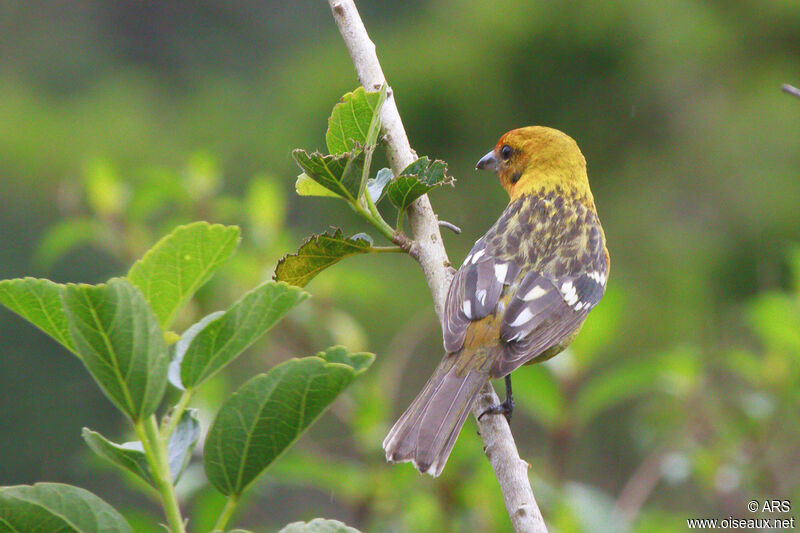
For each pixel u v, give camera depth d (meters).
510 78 23.28
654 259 21.72
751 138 22.67
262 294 3.69
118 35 34.81
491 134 23.28
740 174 22.55
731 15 23.06
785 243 21.09
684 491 12.45
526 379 8.64
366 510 8.74
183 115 28.44
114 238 11.05
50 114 27.70
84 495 3.54
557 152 8.77
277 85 28.41
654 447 10.83
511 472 5.46
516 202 8.48
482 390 6.43
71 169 25.94
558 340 7.21
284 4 35.88
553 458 8.70
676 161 23.03
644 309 19.14
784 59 23.38
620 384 8.79
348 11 6.55
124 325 3.41
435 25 24.19
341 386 3.65
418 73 22.98
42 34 33.81
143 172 10.95
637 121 23.47
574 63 23.17
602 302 8.64
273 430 3.68
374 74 6.39
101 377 3.45
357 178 5.50
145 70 34.00
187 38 34.94
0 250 25.55
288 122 25.83
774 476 9.88
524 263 7.62
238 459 3.69
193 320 9.77
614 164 23.62
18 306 3.60
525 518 5.20
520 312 7.05
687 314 17.66
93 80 32.12
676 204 22.92
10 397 22.89
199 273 3.73
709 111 23.56
